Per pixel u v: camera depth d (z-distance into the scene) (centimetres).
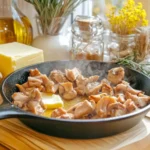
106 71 81
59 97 74
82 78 77
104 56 96
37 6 89
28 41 94
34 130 63
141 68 82
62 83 76
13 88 73
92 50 89
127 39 87
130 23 86
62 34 93
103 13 104
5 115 57
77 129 58
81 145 60
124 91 73
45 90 75
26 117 58
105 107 64
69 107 72
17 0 98
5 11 93
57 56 90
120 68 78
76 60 82
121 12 89
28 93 70
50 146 60
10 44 86
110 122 58
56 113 64
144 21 88
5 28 91
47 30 91
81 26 88
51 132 60
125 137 63
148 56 86
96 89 75
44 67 80
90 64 82
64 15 91
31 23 102
